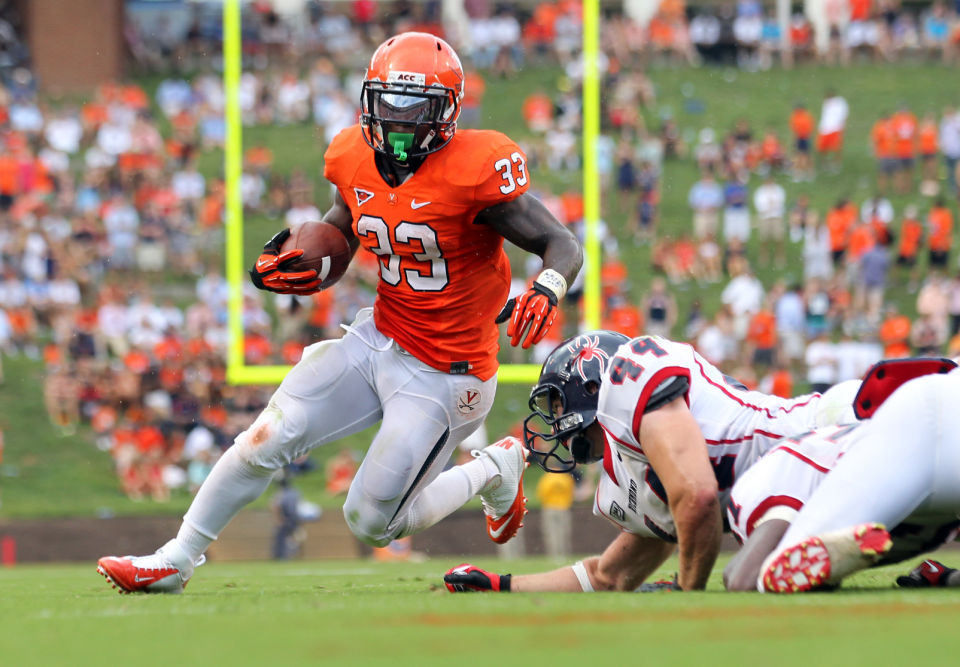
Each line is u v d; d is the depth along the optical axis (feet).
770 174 209.15
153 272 178.40
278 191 194.70
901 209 200.03
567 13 226.58
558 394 40.70
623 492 39.27
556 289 41.04
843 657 20.21
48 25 220.64
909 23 249.75
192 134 204.33
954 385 33.22
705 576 36.04
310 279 44.50
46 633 27.12
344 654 21.74
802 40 245.65
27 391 164.76
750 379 162.40
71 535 137.90
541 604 30.96
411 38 41.91
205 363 161.68
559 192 196.03
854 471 32.83
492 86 218.59
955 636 22.86
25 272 171.12
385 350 45.27
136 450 151.23
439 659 20.86
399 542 133.18
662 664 19.81
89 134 194.59
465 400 45.62
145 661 21.67
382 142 42.09
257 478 44.62
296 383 44.80
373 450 44.83
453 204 42.22
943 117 214.90
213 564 121.29
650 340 37.45
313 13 222.28
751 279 169.17
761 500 35.29
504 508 51.06
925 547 36.19
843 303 171.94
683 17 241.76
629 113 208.03
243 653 22.26
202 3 224.12
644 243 190.60
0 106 195.52
